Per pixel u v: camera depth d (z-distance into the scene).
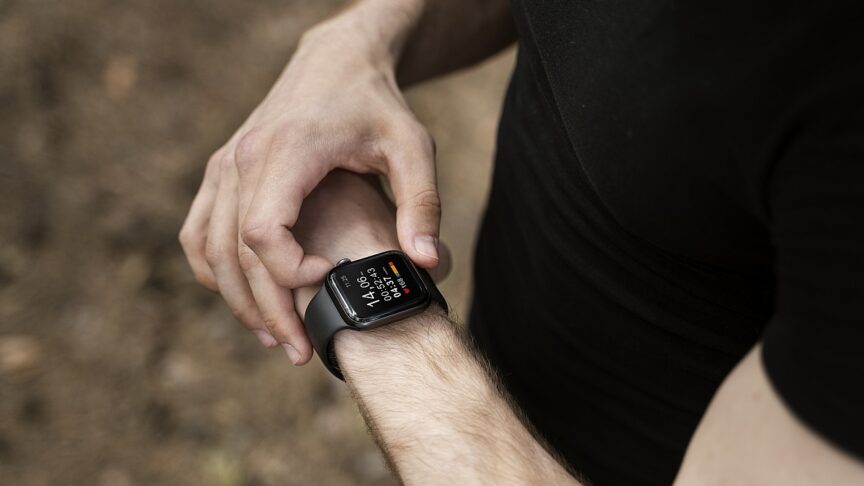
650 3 0.46
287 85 0.65
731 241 0.47
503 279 0.68
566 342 0.62
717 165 0.43
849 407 0.38
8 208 1.37
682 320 0.54
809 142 0.38
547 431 0.68
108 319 1.30
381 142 0.63
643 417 0.60
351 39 0.67
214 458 1.21
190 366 1.28
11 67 1.50
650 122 0.46
